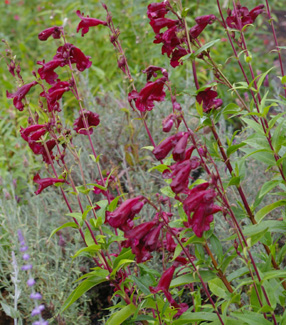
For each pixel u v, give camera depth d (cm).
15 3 831
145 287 213
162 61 523
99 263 228
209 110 214
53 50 565
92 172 387
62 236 346
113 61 564
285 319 202
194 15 632
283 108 370
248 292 216
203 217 176
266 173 344
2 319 310
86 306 317
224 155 220
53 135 228
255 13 244
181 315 208
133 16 562
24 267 187
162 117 430
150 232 184
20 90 228
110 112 448
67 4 637
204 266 210
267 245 234
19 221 311
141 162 418
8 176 405
